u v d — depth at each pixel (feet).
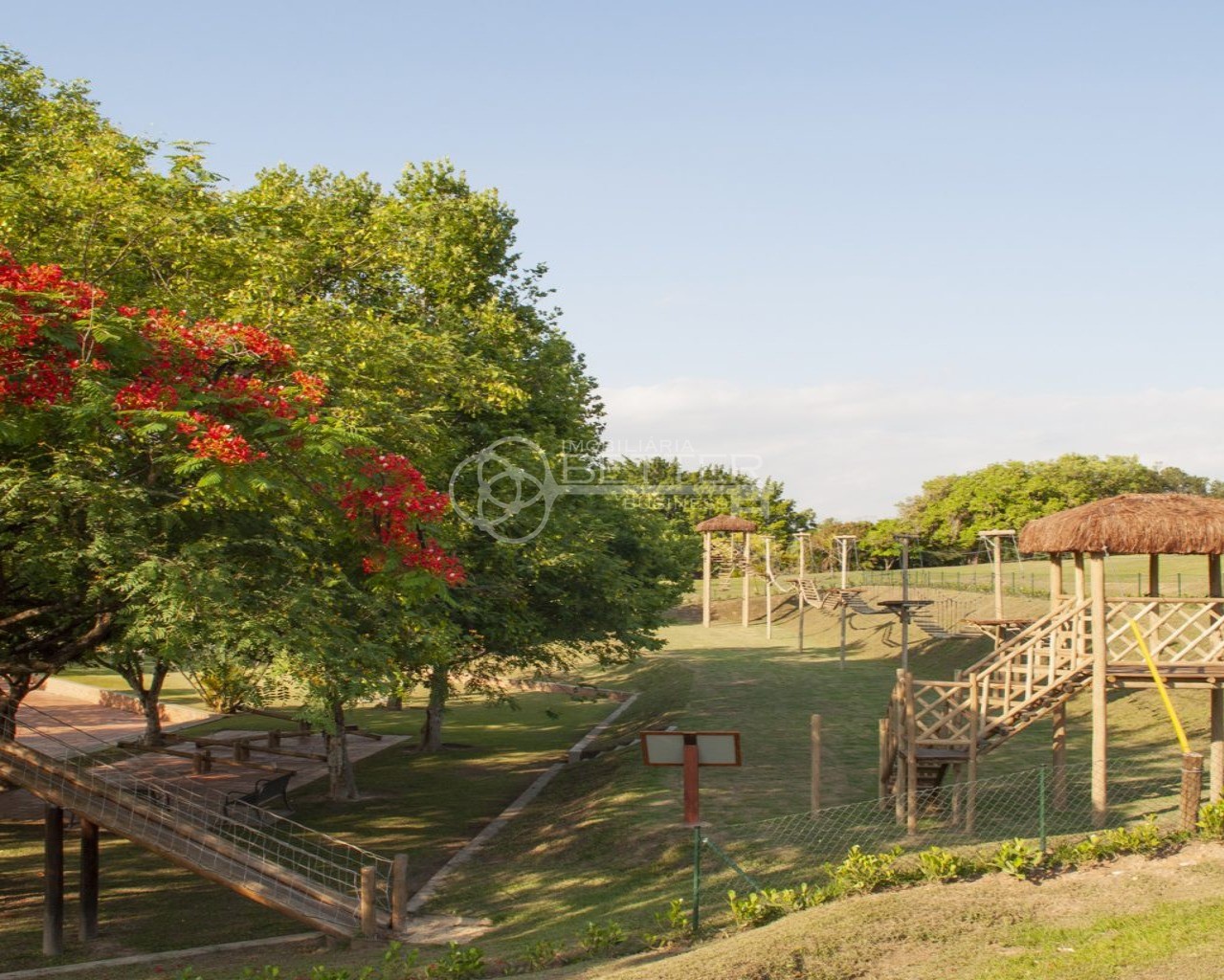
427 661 66.08
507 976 40.88
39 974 47.55
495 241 100.58
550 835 70.85
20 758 52.24
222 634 47.06
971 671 63.98
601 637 99.76
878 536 269.44
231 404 45.32
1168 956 31.76
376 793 91.76
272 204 75.15
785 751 87.92
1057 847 42.80
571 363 101.45
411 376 69.97
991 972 32.07
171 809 57.82
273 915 57.77
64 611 53.26
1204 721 82.99
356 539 49.49
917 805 63.62
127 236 56.24
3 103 72.38
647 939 42.55
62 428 45.39
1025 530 66.39
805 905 41.52
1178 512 59.93
